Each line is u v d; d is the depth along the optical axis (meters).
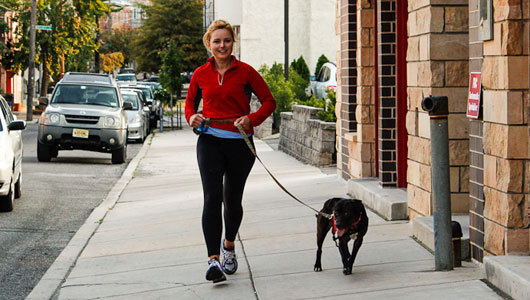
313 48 44.84
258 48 44.41
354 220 6.83
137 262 8.52
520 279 5.62
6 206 12.55
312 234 9.36
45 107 22.19
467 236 7.29
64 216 12.37
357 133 12.59
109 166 21.02
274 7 44.34
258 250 8.61
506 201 6.29
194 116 6.89
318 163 17.64
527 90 6.19
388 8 10.72
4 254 9.34
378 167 12.05
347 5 13.27
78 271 8.18
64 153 24.73
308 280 7.02
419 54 8.78
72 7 49.62
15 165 13.20
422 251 7.88
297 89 31.02
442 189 6.83
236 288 6.93
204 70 6.99
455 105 8.41
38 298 7.07
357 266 7.43
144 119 30.75
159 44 72.50
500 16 6.28
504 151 6.27
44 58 48.94
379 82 10.88
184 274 7.71
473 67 6.99
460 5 8.36
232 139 6.93
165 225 10.98
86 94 22.61
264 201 12.41
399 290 6.32
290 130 21.36
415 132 9.06
